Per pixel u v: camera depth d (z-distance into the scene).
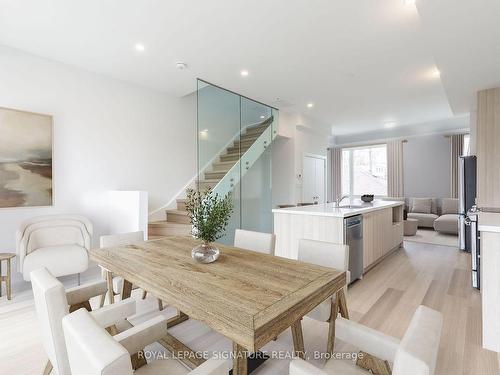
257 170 5.40
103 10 2.53
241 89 4.68
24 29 2.85
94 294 1.75
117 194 3.91
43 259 2.82
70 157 3.75
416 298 2.91
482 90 3.78
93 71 3.94
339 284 1.48
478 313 2.56
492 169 3.71
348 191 9.45
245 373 1.26
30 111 3.39
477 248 3.14
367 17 2.64
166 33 2.92
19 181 3.31
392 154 8.23
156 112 4.79
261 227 5.31
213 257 1.74
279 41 3.09
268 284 1.36
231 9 2.52
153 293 1.43
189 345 2.06
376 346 1.11
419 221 7.19
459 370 1.78
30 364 1.83
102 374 0.62
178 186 5.15
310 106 5.72
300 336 1.79
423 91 4.79
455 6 2.03
